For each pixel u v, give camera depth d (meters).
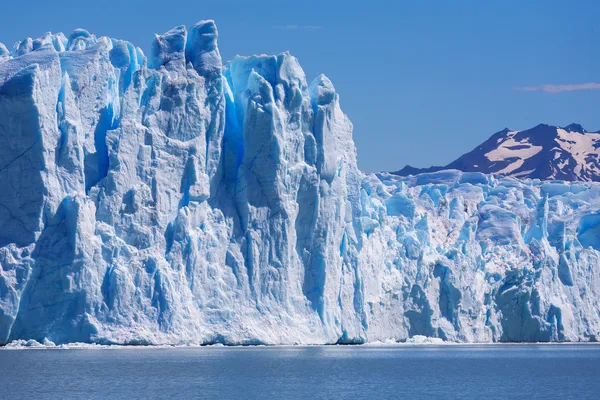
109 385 189.50
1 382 191.25
